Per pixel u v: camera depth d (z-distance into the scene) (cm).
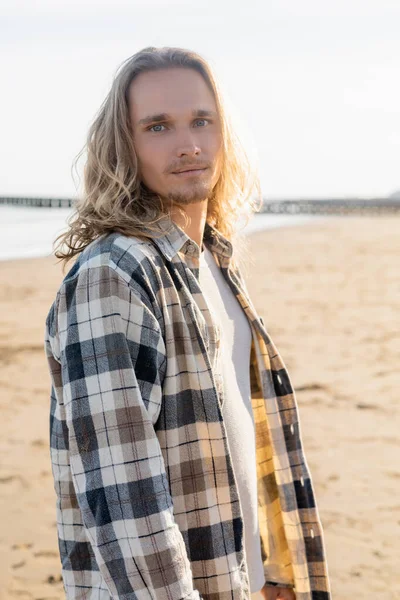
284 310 1070
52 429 147
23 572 348
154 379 131
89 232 148
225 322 167
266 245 2434
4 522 401
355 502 424
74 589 142
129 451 125
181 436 137
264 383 173
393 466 474
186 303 140
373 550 368
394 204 8800
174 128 147
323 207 7350
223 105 155
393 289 1289
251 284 1384
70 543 143
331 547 372
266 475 179
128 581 123
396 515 407
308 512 175
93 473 126
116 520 124
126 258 133
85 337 129
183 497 136
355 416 575
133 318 130
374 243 2494
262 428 178
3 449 512
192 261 152
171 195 148
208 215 176
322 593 175
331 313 1041
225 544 138
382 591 329
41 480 461
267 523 179
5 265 1683
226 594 138
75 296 131
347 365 734
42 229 3008
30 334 902
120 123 147
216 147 154
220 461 139
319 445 514
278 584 180
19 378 699
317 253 2091
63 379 131
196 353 139
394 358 761
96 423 126
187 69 149
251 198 172
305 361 753
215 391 139
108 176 146
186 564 125
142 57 148
